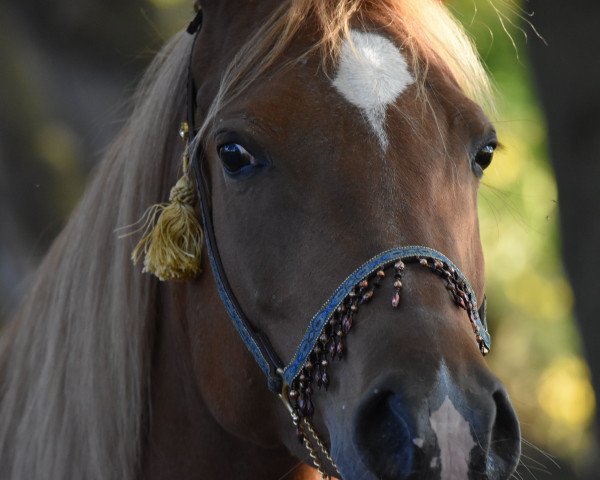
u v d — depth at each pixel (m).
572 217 10.60
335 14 4.91
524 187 15.92
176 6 15.20
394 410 4.14
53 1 14.86
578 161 10.43
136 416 5.45
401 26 4.99
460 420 4.09
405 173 4.59
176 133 5.52
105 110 14.95
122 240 5.42
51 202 13.62
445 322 4.33
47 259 6.03
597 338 10.68
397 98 4.72
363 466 4.28
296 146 4.66
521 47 14.20
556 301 18.47
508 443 4.29
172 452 5.52
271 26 4.97
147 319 5.47
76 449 5.47
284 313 4.73
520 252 17.44
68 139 14.29
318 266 4.57
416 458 4.04
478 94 5.37
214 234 5.10
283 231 4.70
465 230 4.78
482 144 4.94
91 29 15.04
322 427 4.68
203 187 5.16
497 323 19.00
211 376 5.17
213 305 5.14
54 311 5.69
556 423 17.27
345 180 4.57
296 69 4.80
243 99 4.85
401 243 4.47
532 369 18.72
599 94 10.16
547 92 10.41
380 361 4.25
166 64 5.64
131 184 5.45
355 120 4.65
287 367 4.71
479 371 4.24
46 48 15.12
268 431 5.12
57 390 5.55
